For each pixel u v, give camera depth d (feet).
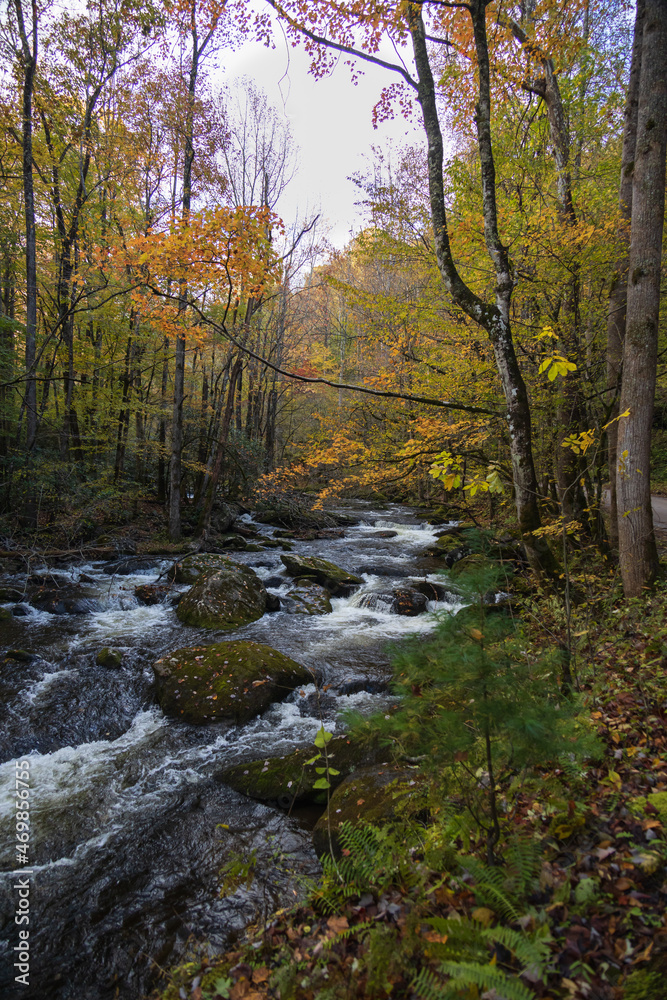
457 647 7.30
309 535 56.08
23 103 40.14
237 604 29.86
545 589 19.03
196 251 18.07
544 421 27.14
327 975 7.16
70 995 9.40
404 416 26.61
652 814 8.30
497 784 9.55
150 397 62.34
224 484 72.18
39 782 15.61
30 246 39.37
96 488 46.65
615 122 31.19
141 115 46.21
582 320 25.44
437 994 5.73
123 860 12.60
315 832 12.59
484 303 18.30
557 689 7.62
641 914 6.52
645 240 19.40
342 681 21.66
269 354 65.92
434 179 19.34
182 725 18.70
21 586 32.53
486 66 17.51
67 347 46.32
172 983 8.79
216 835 13.35
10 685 20.75
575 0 23.47
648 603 18.28
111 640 25.72
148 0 41.16
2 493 41.57
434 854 8.46
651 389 19.88
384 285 57.88
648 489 20.21
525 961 5.70
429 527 61.00
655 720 11.55
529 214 25.11
